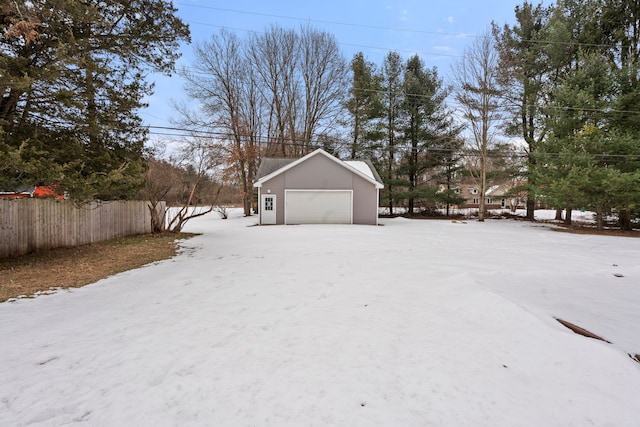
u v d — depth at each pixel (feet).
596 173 47.83
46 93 21.12
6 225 24.86
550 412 6.80
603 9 58.54
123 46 25.22
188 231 48.55
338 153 94.32
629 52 57.06
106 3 23.82
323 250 29.22
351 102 89.76
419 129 87.86
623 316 12.75
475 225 61.98
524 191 78.33
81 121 22.47
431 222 69.97
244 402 7.22
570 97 53.36
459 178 91.56
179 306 13.87
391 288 16.29
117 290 16.46
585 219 85.61
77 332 11.13
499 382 7.93
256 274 19.70
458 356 9.24
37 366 8.84
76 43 20.86
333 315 12.69
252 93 91.71
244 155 82.58
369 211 62.54
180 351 9.69
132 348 9.89
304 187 61.41
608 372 8.24
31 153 19.24
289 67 92.79
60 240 29.94
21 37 18.97
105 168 25.05
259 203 61.05
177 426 6.46
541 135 67.62
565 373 8.27
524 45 71.82
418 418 6.64
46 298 15.07
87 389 7.77
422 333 10.89
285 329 11.35
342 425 6.44
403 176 94.32
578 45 60.85
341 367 8.70
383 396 7.39
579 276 18.97
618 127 50.57
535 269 20.67
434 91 86.79
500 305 12.65
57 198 26.81
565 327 11.23
